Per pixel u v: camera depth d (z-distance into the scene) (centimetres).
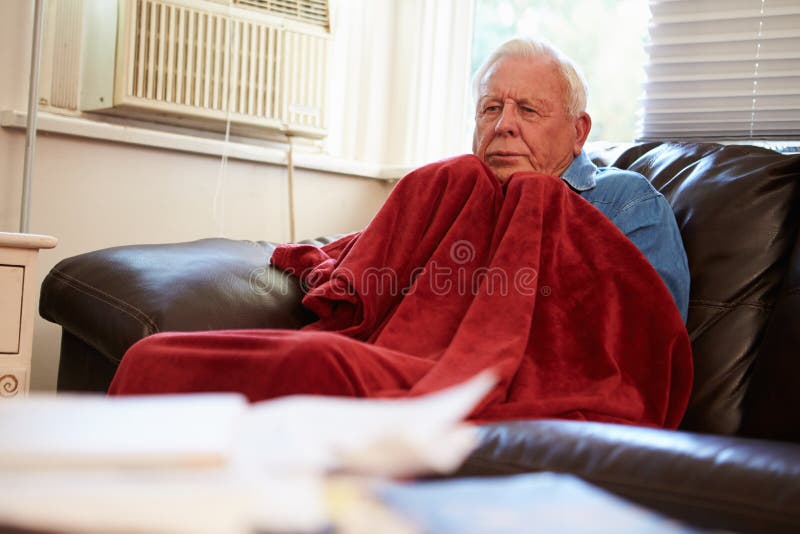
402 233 169
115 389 137
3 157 213
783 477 84
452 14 295
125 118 238
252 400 119
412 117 290
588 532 40
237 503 40
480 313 143
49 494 39
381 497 43
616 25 263
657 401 147
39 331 222
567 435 101
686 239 173
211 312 161
